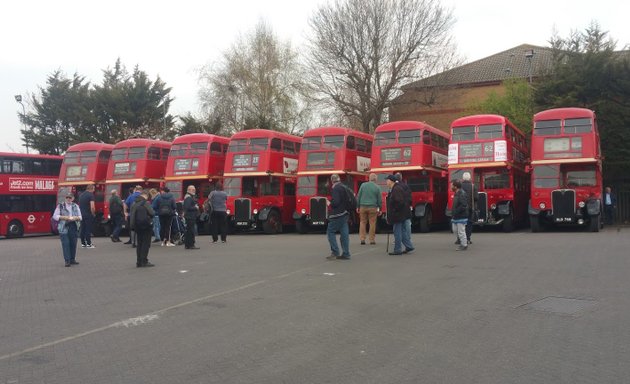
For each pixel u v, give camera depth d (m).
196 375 5.12
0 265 14.07
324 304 7.94
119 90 47.25
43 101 49.62
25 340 6.58
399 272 10.49
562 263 10.87
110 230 27.11
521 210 24.02
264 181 24.81
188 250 16.17
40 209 29.98
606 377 4.72
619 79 26.88
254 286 9.59
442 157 24.81
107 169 27.61
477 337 6.02
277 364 5.37
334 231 12.61
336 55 35.44
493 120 21.45
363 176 24.88
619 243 14.39
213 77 39.62
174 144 26.20
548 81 28.92
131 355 5.83
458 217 13.77
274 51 39.31
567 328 6.23
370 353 5.62
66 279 11.23
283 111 39.00
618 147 27.17
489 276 9.69
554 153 20.28
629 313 6.82
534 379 4.72
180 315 7.61
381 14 34.91
